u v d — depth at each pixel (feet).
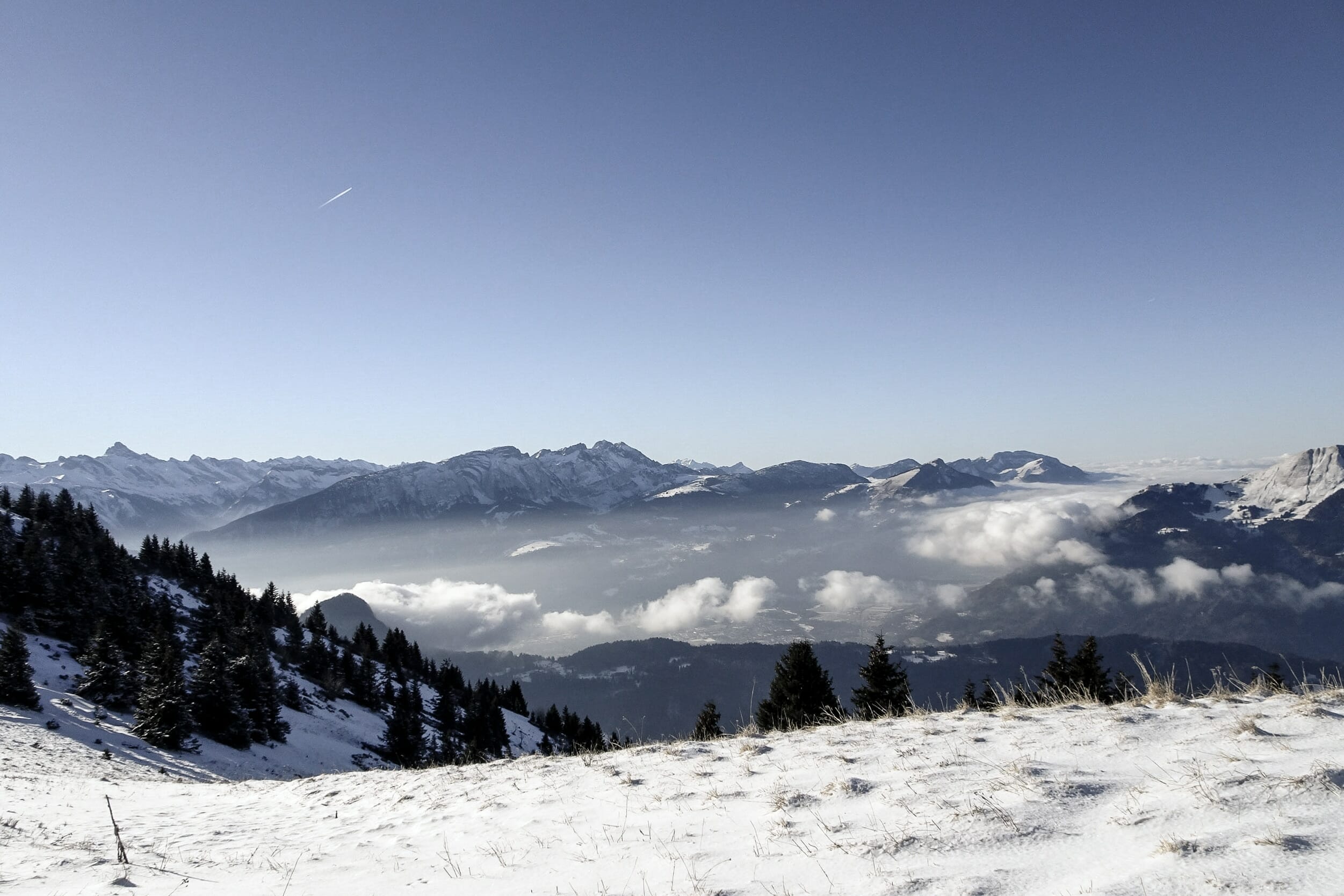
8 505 305.12
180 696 124.88
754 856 17.17
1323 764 15.52
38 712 113.80
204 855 26.25
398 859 23.04
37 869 24.12
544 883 18.03
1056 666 95.09
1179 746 19.93
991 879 13.16
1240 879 11.26
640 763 31.58
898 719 34.09
